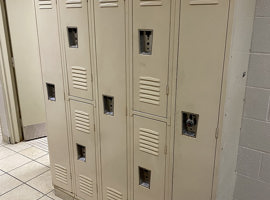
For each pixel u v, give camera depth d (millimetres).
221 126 1373
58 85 2061
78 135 2076
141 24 1489
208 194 1524
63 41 1904
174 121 1524
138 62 1568
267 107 1666
